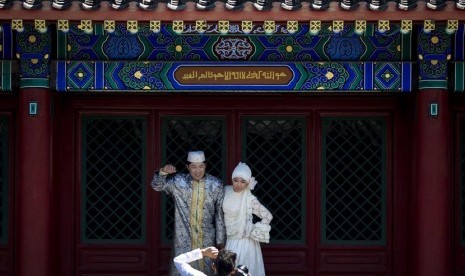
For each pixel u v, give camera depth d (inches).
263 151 516.7
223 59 487.5
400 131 512.7
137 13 427.5
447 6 425.7
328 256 515.2
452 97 509.7
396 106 513.3
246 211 472.4
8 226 513.0
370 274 514.0
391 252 514.0
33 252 480.4
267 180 517.0
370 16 426.9
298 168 516.1
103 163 516.4
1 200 513.3
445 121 480.7
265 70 486.6
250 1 428.5
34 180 480.4
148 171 514.9
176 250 477.4
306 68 486.6
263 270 477.1
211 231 477.7
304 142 515.2
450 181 511.5
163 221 515.2
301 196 515.8
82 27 430.3
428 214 480.7
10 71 484.1
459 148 512.4
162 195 515.2
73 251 513.3
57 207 504.4
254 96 513.0
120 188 515.8
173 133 516.7
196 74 486.6
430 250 480.4
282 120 516.1
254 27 452.8
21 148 481.1
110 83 486.0
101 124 516.4
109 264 515.2
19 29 432.5
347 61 486.6
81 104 512.7
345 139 516.7
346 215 516.4
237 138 514.3
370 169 516.4
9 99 509.7
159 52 487.8
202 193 474.3
